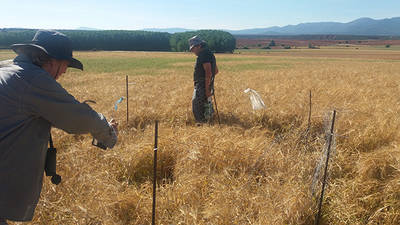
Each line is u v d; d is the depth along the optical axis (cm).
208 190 309
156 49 13100
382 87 1180
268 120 604
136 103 782
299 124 576
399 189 288
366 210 280
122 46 12625
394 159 338
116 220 263
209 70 541
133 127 565
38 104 142
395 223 261
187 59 5256
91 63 4062
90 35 12219
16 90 140
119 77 1931
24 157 146
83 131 159
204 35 10894
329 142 272
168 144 395
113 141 184
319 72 1984
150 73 2430
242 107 667
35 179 153
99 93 1049
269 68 3017
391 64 3631
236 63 4166
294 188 290
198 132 440
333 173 352
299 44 15750
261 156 360
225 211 258
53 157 173
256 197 278
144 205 279
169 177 365
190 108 677
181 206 273
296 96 809
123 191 319
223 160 359
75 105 150
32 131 147
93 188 297
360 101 779
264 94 848
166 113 662
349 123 518
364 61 4797
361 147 446
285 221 255
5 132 140
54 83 146
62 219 253
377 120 528
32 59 154
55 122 150
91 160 374
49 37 155
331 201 293
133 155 374
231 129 519
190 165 349
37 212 257
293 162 358
